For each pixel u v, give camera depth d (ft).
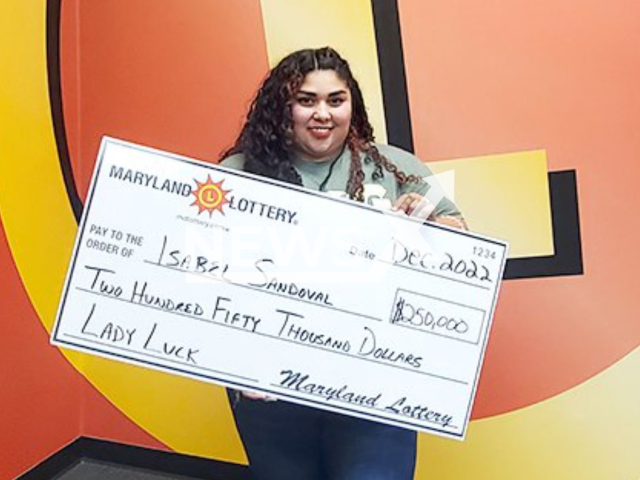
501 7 5.06
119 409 6.15
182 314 3.74
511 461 5.42
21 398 5.53
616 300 5.11
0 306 5.28
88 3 5.86
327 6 5.37
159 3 5.70
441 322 3.77
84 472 6.13
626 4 4.83
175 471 6.07
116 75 5.86
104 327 3.72
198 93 5.70
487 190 5.24
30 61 5.50
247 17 5.53
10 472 5.44
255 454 4.24
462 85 5.20
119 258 3.71
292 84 3.92
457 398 3.77
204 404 5.95
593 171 5.04
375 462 3.90
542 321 5.28
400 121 5.33
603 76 4.93
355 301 3.76
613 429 5.20
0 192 5.25
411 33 5.24
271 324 3.76
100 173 3.68
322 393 3.77
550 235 5.18
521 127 5.13
